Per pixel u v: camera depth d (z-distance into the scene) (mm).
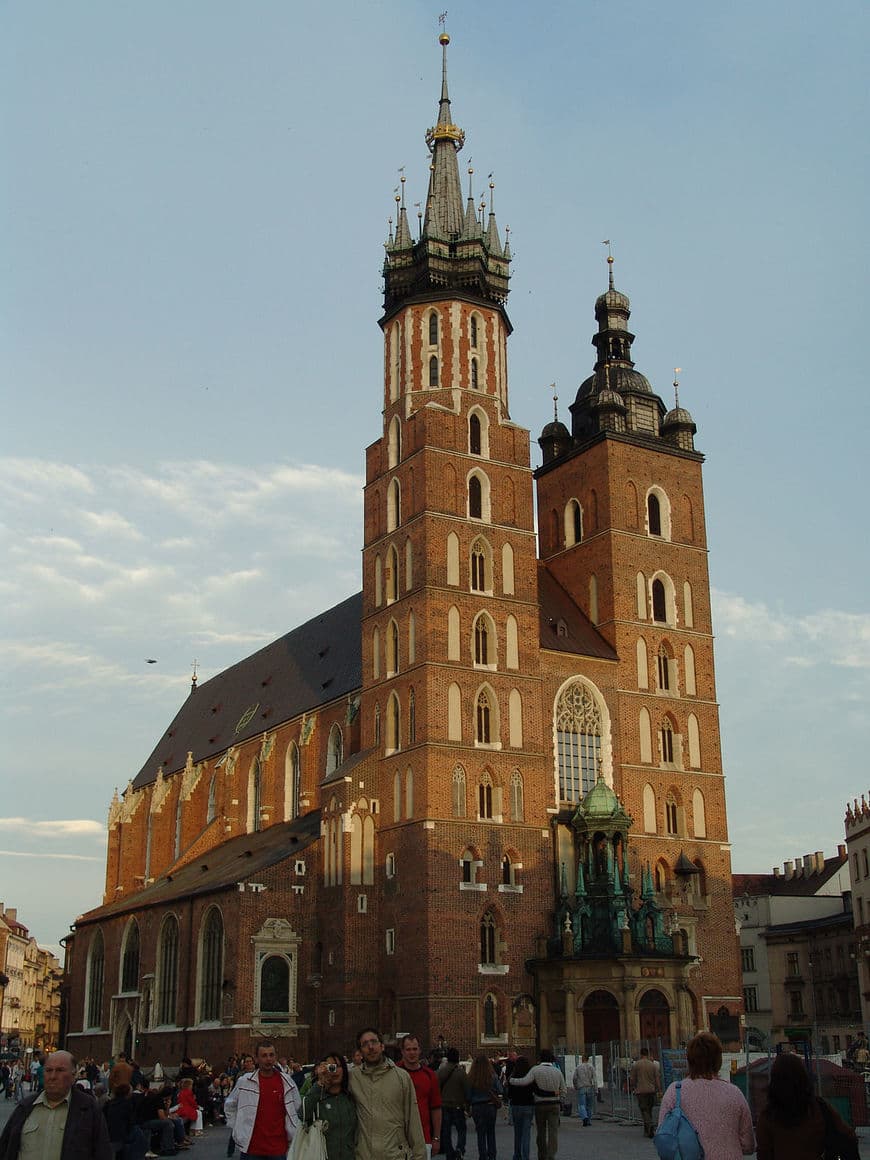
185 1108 46812
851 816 117625
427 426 87812
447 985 77688
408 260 95438
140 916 102062
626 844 83375
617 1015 76938
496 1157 37875
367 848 84500
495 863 81688
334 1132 19203
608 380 101938
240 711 125438
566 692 89125
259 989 82750
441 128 99438
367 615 91000
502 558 88312
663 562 96375
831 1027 122000
